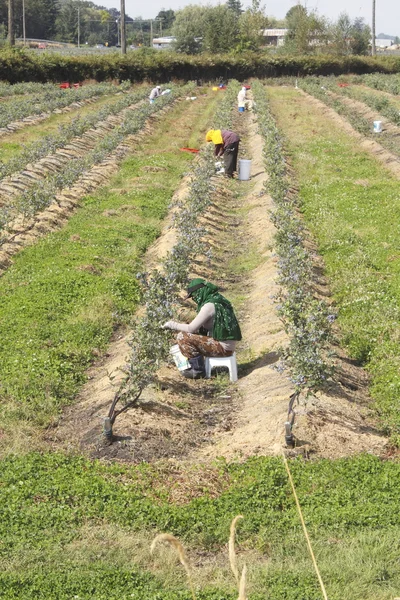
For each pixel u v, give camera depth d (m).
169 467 9.30
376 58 76.00
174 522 8.17
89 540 7.82
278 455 9.50
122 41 68.44
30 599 6.78
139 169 28.08
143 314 14.72
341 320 14.37
